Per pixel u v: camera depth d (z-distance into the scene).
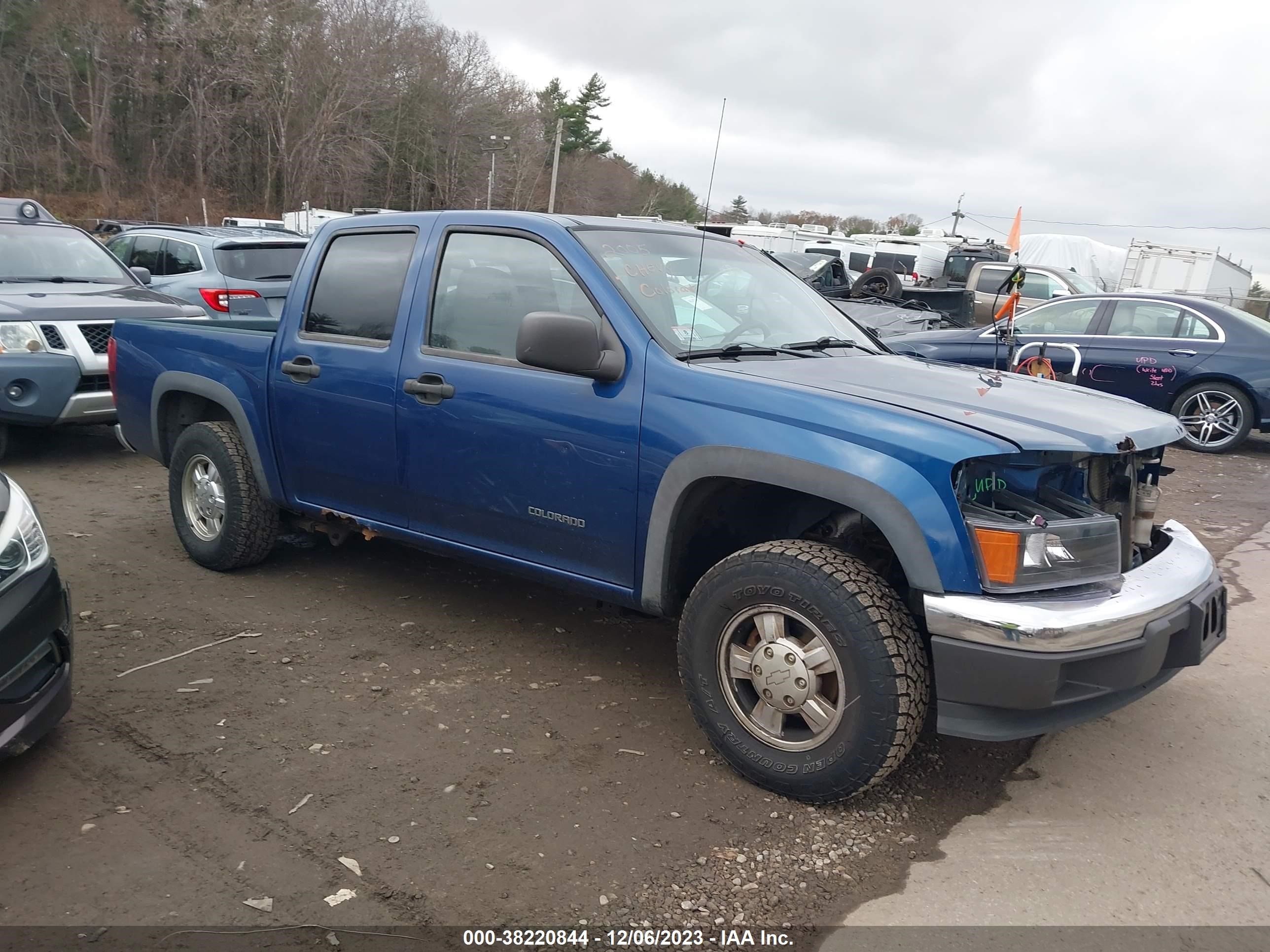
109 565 5.11
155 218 50.03
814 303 4.39
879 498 2.83
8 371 6.58
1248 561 6.07
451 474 3.89
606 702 3.78
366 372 4.13
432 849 2.80
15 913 2.48
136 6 52.00
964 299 13.00
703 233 3.84
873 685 2.85
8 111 49.16
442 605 4.74
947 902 2.66
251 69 53.72
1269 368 9.67
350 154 57.09
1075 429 2.98
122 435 5.54
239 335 4.75
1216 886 2.78
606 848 2.84
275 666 3.98
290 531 5.69
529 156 63.56
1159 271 23.52
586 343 3.29
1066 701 2.79
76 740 3.35
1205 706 3.96
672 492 3.24
